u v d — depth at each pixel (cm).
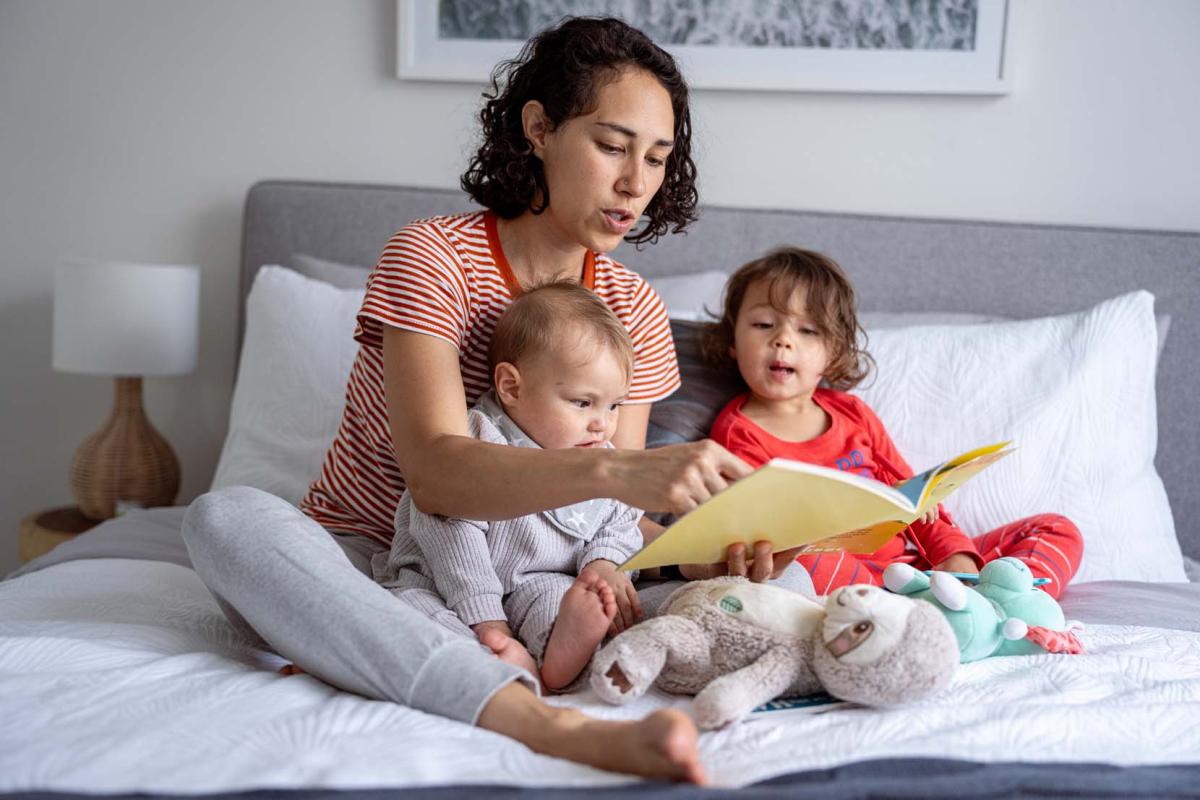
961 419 187
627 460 108
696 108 245
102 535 175
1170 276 226
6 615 129
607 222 136
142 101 259
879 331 202
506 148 141
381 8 251
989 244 231
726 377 193
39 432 267
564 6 244
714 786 86
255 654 124
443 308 134
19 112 261
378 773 84
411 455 123
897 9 236
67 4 258
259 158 258
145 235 261
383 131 254
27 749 86
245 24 255
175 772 83
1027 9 234
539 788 85
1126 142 235
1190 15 230
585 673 114
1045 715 98
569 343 130
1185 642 128
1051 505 179
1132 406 188
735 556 114
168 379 263
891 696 101
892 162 241
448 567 122
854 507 106
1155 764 93
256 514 116
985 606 121
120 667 107
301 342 202
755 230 235
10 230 264
